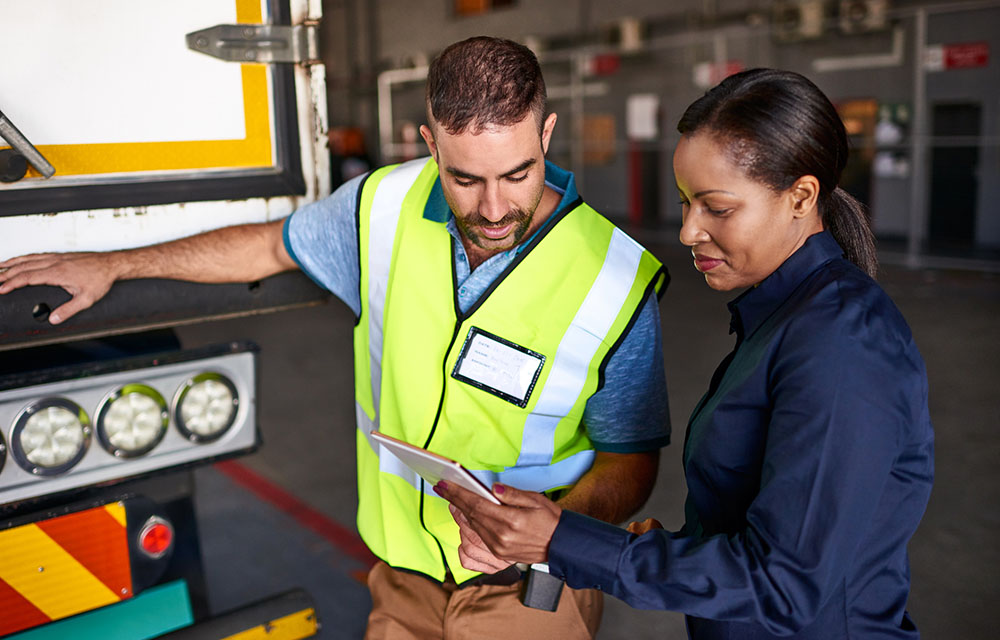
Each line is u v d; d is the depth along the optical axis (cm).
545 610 132
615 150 1157
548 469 140
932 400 424
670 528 307
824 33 920
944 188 873
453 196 119
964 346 518
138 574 154
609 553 94
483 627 138
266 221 153
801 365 88
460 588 141
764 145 88
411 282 136
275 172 152
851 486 85
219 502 347
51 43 128
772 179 90
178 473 157
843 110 927
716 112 90
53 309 130
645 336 133
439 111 112
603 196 1188
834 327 88
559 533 96
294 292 156
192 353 150
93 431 142
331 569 292
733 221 92
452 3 1338
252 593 274
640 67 1101
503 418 134
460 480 97
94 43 131
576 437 144
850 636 96
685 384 468
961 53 830
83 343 155
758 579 88
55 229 132
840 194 105
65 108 130
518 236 123
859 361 86
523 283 130
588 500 127
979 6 783
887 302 91
